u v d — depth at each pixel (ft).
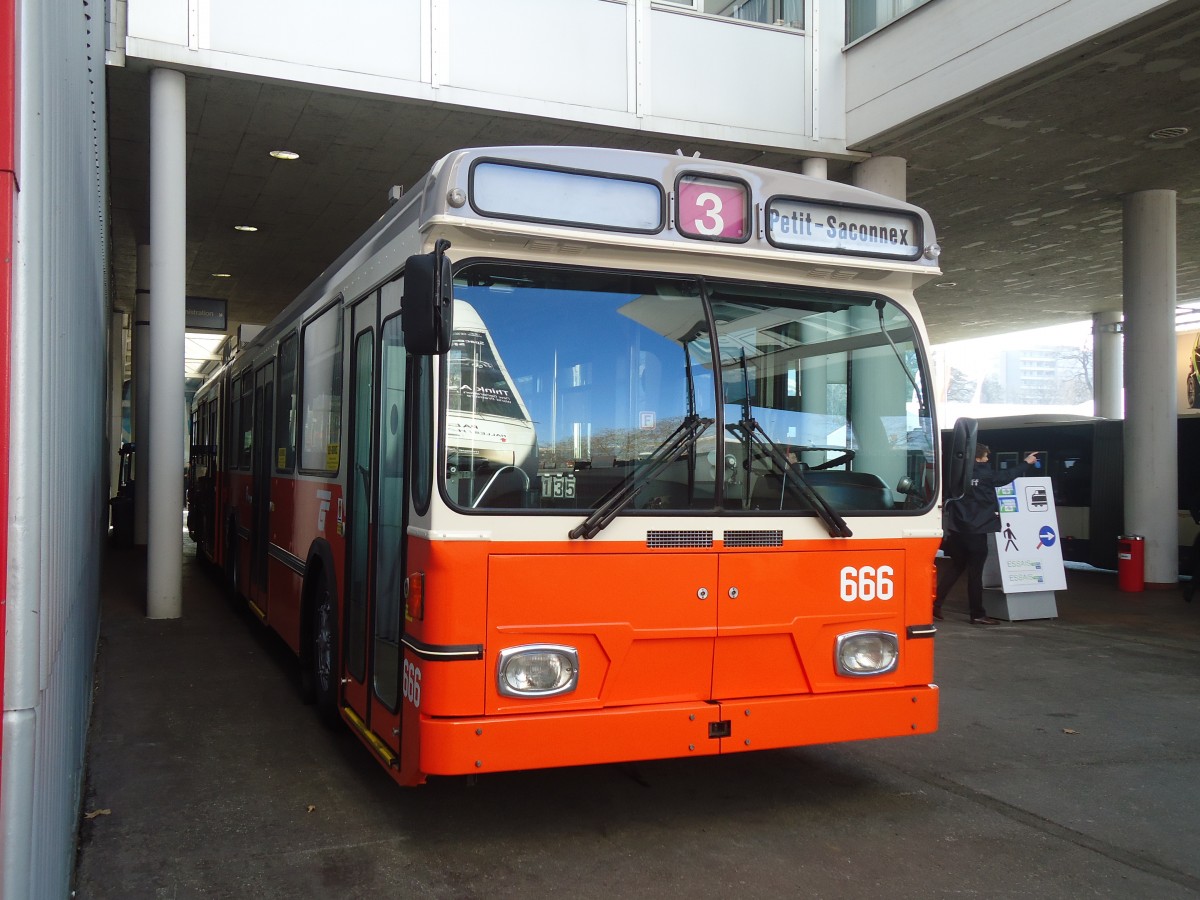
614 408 14.25
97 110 21.01
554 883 13.53
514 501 13.56
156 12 31.19
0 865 7.32
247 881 13.48
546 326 14.06
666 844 14.97
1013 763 19.42
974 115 35.70
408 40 33.83
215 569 47.24
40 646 7.91
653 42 36.73
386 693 15.39
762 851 14.76
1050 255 58.95
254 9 32.19
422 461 13.89
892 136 38.04
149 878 13.53
